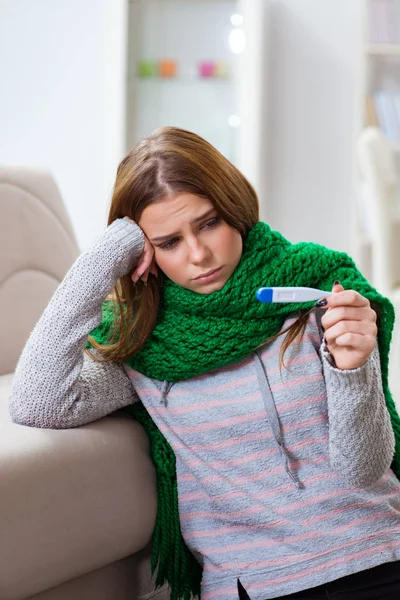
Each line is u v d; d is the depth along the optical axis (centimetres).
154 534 118
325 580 104
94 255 112
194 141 110
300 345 112
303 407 110
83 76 386
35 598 105
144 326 116
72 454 106
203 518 114
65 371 110
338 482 108
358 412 101
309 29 393
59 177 392
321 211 400
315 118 396
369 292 112
